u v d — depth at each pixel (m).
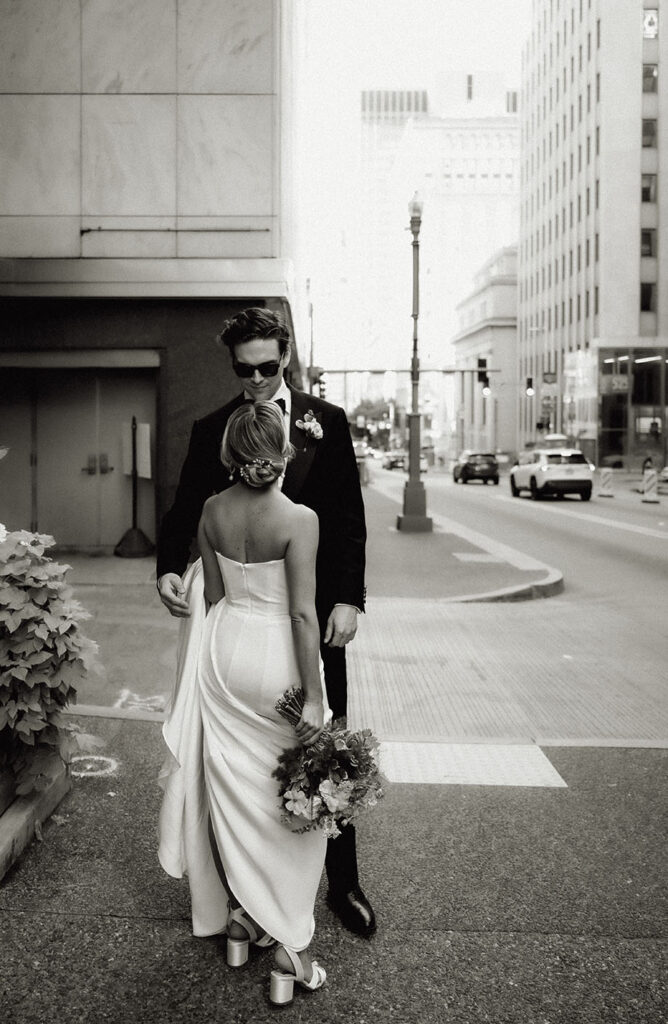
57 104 13.45
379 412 150.62
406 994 3.07
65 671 4.11
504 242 145.62
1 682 3.99
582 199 71.19
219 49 13.38
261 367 3.24
